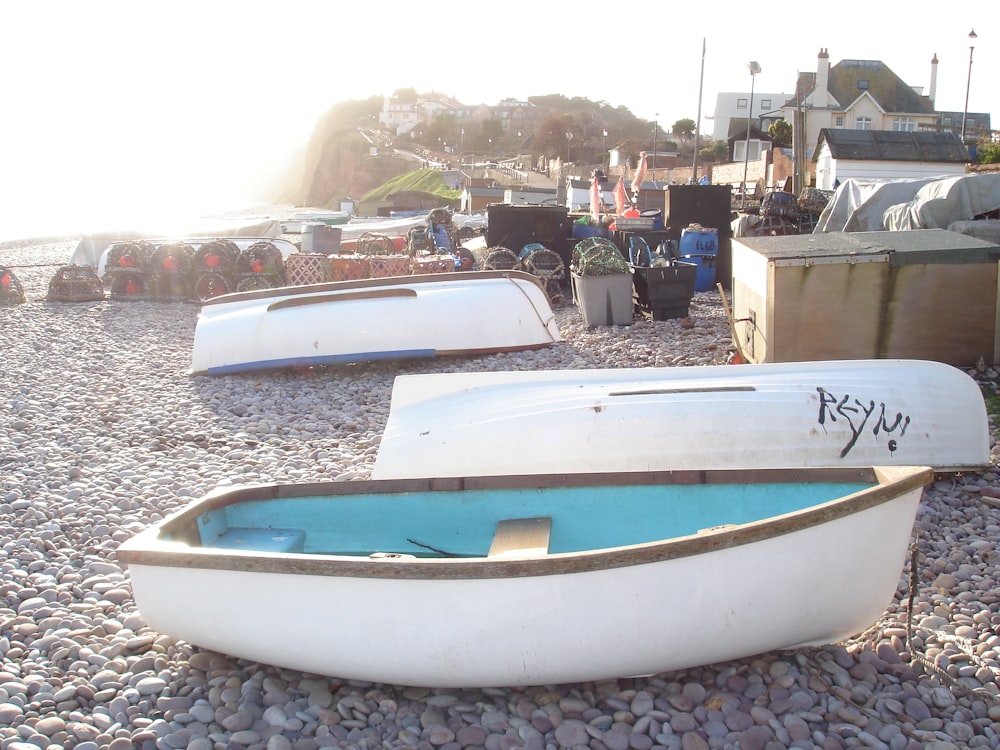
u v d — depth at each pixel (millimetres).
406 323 13688
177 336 18000
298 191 197625
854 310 10234
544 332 14461
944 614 5742
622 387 7711
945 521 7141
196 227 32688
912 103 62938
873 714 4645
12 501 8289
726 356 12883
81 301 23219
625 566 4484
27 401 12344
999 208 15352
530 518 5781
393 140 175500
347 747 4523
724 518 5668
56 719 4699
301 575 4699
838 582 4754
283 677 5172
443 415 7742
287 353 13594
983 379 10094
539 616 4566
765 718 4598
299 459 9414
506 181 92875
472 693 4984
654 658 4727
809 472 5500
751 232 21750
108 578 6594
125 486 8617
